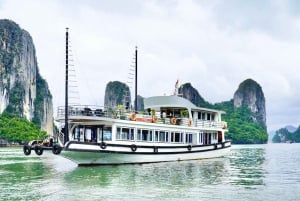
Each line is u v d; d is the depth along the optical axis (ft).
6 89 619.67
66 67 118.93
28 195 68.90
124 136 118.62
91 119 114.01
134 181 85.30
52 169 112.47
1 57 636.89
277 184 83.71
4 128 499.10
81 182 83.71
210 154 148.25
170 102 140.05
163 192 71.97
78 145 108.17
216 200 65.41
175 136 134.62
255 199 66.69
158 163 125.49
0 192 71.87
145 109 145.89
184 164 124.77
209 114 152.25
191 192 72.23
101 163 116.06
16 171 107.96
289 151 288.30
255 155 216.13
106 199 65.46
